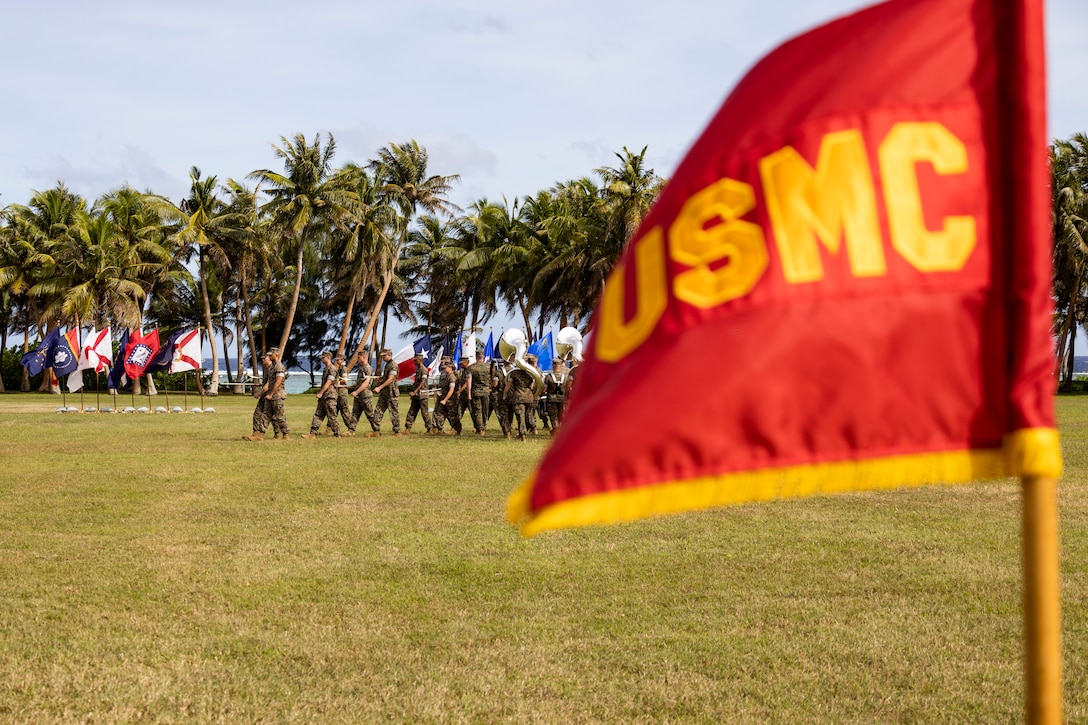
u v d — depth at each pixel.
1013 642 5.71
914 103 2.28
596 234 46.69
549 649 5.62
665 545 8.29
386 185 49.84
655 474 2.12
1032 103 2.25
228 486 11.90
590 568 7.51
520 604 6.55
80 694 4.93
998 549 8.12
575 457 2.10
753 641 5.75
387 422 25.52
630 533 8.78
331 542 8.52
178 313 56.75
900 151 2.27
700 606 6.47
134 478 12.59
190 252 51.19
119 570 7.45
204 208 50.59
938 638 5.78
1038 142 2.25
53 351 29.80
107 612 6.34
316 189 45.69
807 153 2.25
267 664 5.39
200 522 9.50
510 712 4.73
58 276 47.56
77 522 9.48
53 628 6.00
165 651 5.57
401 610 6.42
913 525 9.16
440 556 7.95
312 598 6.71
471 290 56.62
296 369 86.88
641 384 2.15
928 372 2.25
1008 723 4.58
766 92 2.29
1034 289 2.25
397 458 15.10
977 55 2.31
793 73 2.30
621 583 7.07
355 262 49.22
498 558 7.86
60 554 8.02
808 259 2.23
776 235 2.22
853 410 2.21
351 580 7.18
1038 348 2.25
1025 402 2.24
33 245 49.56
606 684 5.09
